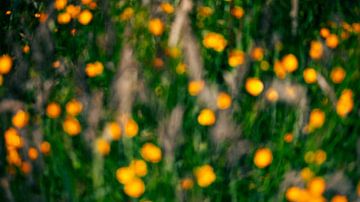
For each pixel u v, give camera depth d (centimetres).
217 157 123
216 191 122
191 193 121
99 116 124
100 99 125
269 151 121
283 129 124
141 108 126
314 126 124
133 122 122
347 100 126
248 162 124
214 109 125
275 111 126
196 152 122
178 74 127
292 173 121
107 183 120
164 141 121
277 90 128
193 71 126
